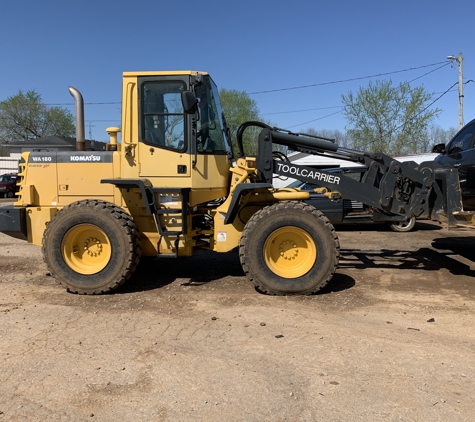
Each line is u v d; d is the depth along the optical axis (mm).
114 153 5695
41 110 48031
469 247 8148
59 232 5176
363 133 32281
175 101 5309
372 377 3119
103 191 5723
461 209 5445
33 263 7102
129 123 5336
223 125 6023
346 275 6074
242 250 5113
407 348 3615
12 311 4668
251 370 3252
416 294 5184
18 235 5797
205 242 5699
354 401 2809
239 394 2914
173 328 4129
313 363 3352
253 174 5602
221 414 2688
